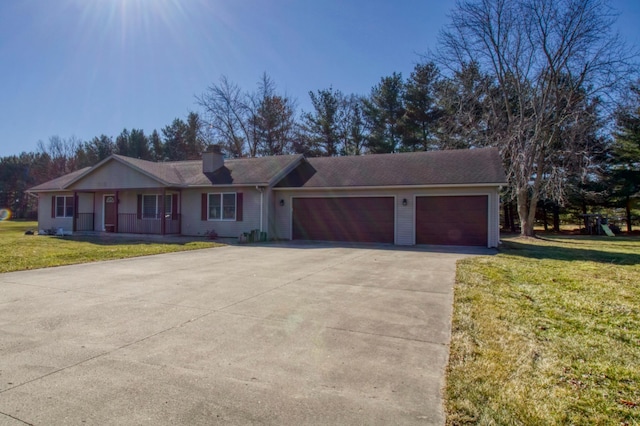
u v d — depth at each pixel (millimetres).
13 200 48625
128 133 47531
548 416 2611
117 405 2756
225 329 4453
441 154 17016
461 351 3766
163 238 16453
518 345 3938
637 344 4062
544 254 11914
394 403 2797
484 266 9102
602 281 7395
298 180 16969
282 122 34969
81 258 10250
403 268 8875
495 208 13930
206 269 8688
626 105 18438
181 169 19703
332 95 34562
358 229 15688
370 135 32906
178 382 3127
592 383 3123
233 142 34781
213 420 2572
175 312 5145
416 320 4809
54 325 4574
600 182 25094
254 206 16500
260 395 2918
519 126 19281
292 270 8562
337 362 3533
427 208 14727
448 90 23719
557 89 19016
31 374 3256
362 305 5527
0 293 6242
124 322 4699
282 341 4074
